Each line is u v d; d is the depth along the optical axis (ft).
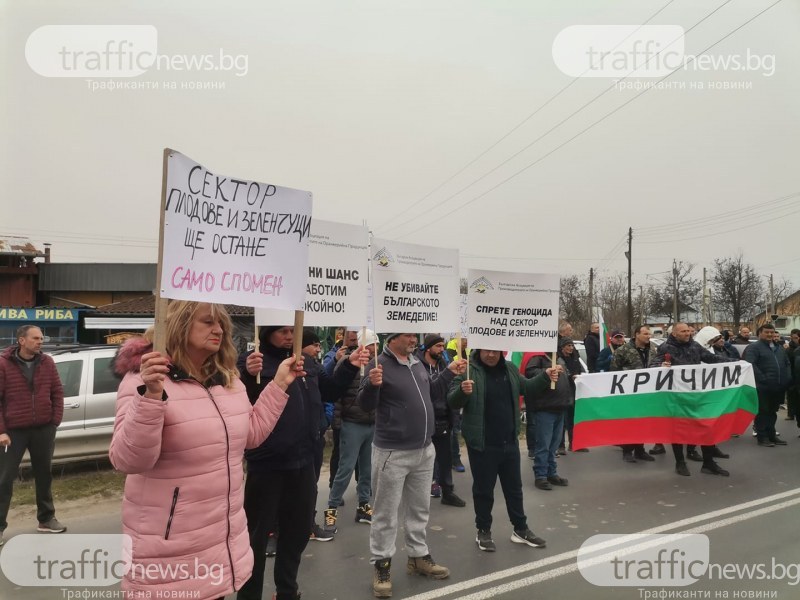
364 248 14.40
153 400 6.99
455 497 20.35
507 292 16.55
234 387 8.66
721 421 23.90
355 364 13.26
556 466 24.70
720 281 150.71
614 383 24.14
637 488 22.41
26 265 120.67
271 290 9.27
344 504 20.77
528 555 15.57
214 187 8.39
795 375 33.96
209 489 7.89
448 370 15.31
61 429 23.50
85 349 25.41
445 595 13.21
